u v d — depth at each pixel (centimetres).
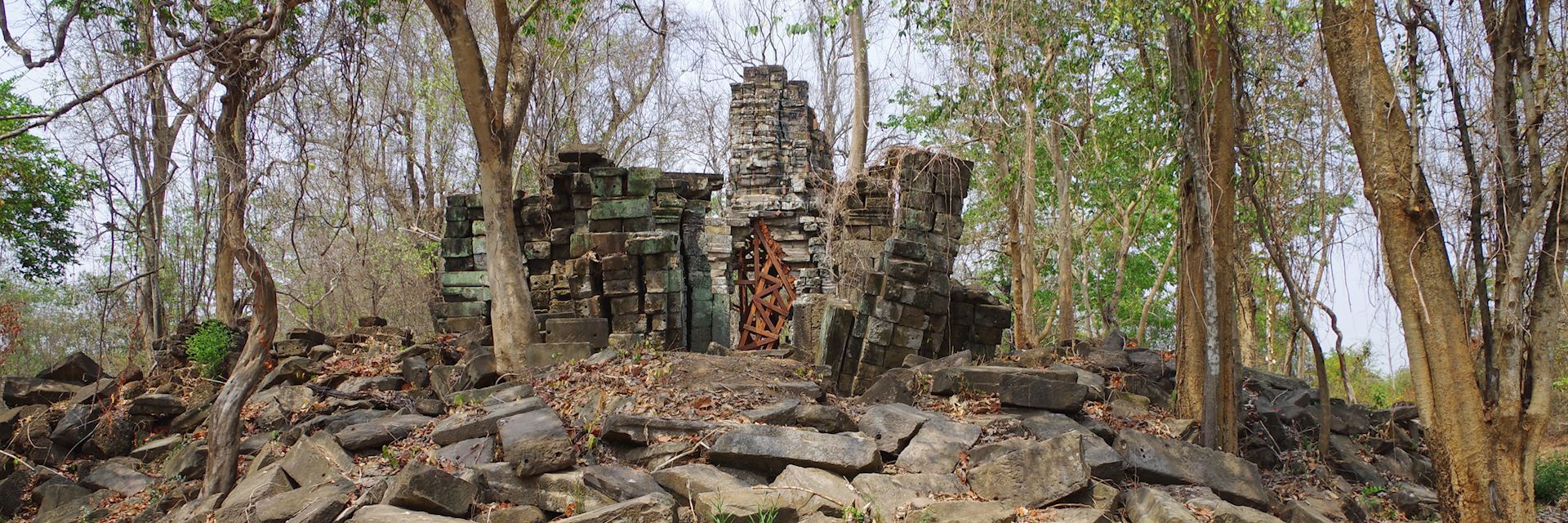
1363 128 813
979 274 2820
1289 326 2022
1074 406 1005
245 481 891
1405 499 1014
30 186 2050
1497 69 801
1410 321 809
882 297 1255
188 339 1555
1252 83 1159
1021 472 772
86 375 1523
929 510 732
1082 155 1930
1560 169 766
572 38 2061
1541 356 781
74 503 1036
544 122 2452
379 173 2175
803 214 2262
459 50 1232
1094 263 2762
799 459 812
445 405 1096
